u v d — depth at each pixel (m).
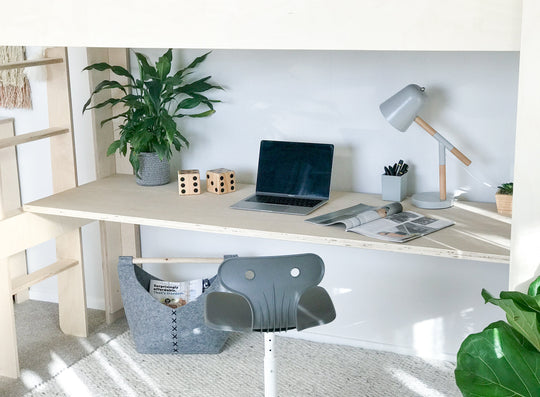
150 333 3.14
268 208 2.79
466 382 1.73
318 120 3.06
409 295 3.11
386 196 2.90
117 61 3.29
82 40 2.12
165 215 2.73
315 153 2.96
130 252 3.50
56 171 3.27
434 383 2.91
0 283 2.92
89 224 3.58
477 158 2.87
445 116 2.88
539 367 1.70
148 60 3.28
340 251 3.17
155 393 2.86
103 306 3.68
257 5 1.89
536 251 1.71
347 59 2.96
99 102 3.27
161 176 3.18
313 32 1.85
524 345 1.75
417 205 2.80
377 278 3.15
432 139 2.91
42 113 3.51
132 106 3.04
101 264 3.62
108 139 3.36
